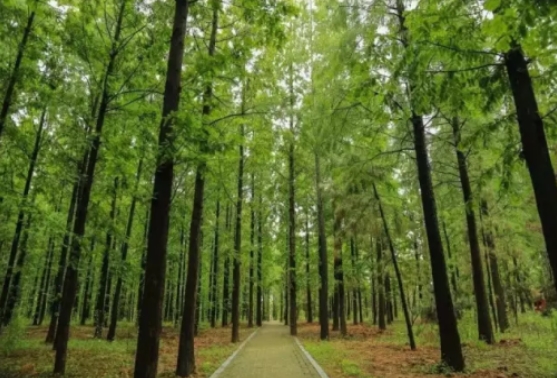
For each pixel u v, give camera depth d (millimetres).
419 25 5281
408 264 16781
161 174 6332
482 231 15727
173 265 24688
